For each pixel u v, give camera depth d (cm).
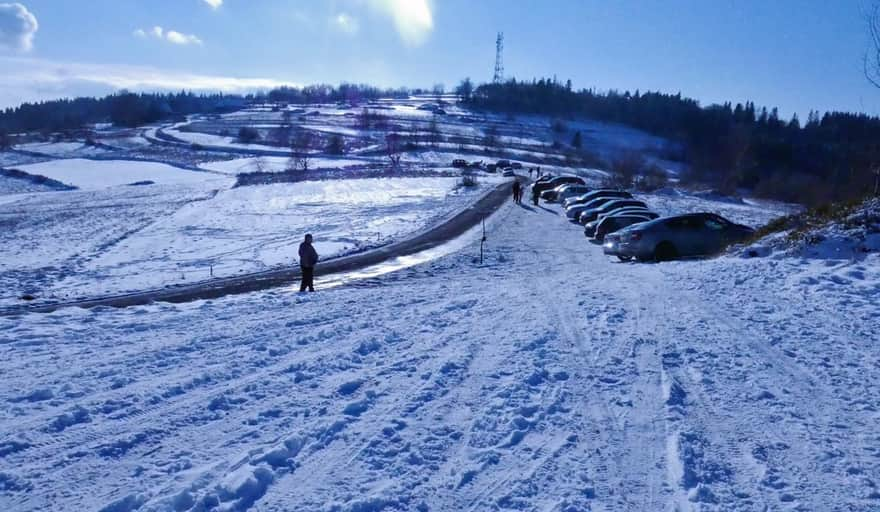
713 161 7994
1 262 2350
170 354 654
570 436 459
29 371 585
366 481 388
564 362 637
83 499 355
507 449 436
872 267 1058
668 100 16262
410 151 9769
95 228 3400
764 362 630
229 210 3988
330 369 608
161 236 2977
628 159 6956
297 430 457
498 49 19150
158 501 350
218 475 386
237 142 11644
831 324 772
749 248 1378
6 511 340
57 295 1528
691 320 812
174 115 18962
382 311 907
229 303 1016
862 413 500
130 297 1416
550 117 16438
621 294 1011
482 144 11019
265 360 636
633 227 1625
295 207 4031
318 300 1026
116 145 11438
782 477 396
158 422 467
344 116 16712
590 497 373
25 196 5888
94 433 445
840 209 1440
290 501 361
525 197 4047
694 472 402
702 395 542
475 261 1691
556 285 1138
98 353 655
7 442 423
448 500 368
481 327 793
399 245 2205
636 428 474
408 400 524
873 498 370
